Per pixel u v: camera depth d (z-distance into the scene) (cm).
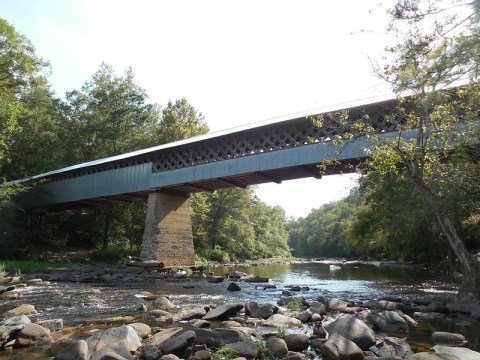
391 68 1007
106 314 857
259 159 2056
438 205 1120
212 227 4403
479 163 1259
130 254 3069
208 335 606
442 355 479
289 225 14250
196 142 2267
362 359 537
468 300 995
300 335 606
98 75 4259
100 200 2897
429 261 2984
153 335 630
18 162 3409
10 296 1129
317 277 2183
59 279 1722
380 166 1142
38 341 606
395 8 849
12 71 2886
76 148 3956
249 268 3278
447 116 1085
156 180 2452
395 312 779
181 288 1480
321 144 1853
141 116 4088
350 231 4084
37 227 3262
